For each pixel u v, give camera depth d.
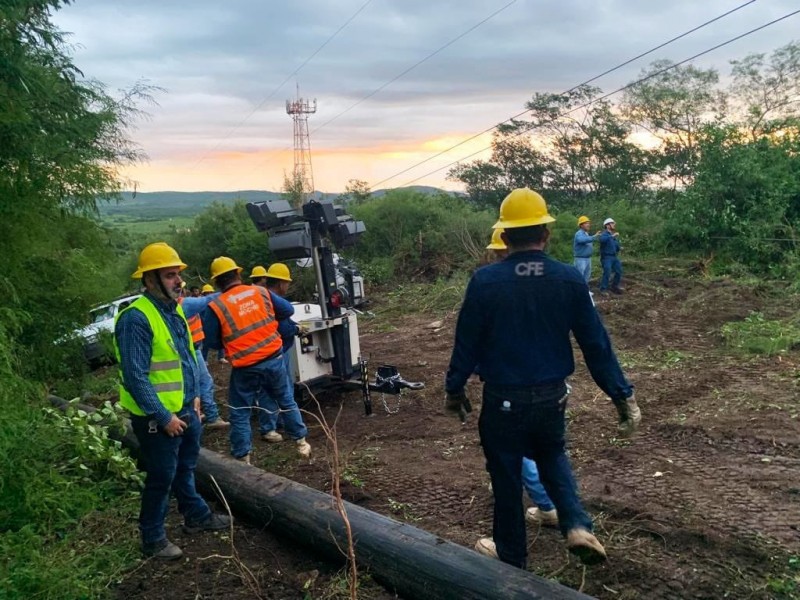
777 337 8.89
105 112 6.54
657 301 12.79
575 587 3.43
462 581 3.05
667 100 26.62
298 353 7.25
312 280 18.19
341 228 7.39
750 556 3.61
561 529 3.12
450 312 14.23
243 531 4.30
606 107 29.59
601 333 3.08
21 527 3.96
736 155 15.71
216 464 4.73
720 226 15.91
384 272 19.91
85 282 7.19
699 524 3.96
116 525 4.41
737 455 5.16
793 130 16.75
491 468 3.18
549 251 18.31
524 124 31.33
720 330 10.09
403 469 5.36
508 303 2.98
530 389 3.00
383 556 3.42
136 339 3.71
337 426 6.74
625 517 4.17
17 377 4.46
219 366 11.12
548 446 3.19
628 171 28.84
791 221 15.39
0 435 3.95
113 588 3.68
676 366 8.23
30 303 6.62
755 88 21.94
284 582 3.64
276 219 7.16
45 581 3.43
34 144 5.01
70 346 7.37
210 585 3.65
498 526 3.24
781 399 6.47
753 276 14.40
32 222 5.60
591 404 6.72
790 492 4.43
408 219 21.45
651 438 5.66
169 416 3.75
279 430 6.71
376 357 10.41
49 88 5.18
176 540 4.23
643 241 17.48
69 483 4.40
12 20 4.58
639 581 3.44
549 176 31.25
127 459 4.82
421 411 7.04
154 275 3.86
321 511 3.86
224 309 5.53
